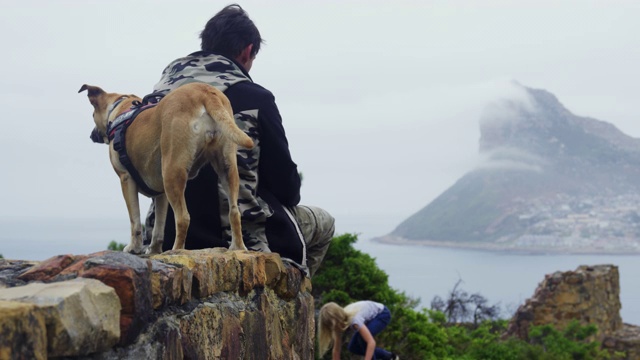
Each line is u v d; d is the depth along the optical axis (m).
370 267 12.10
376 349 7.73
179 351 2.63
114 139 3.76
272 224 4.34
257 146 4.32
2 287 2.16
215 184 4.18
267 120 4.34
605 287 30.06
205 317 2.96
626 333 29.81
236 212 3.75
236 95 4.35
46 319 1.81
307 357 4.76
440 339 13.12
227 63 4.50
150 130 3.62
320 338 7.67
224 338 3.17
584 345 26.03
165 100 3.61
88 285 2.05
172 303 2.64
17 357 1.67
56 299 1.86
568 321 28.39
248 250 3.92
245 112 4.31
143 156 3.67
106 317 2.06
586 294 28.66
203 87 3.63
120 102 4.08
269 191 4.49
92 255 2.37
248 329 3.51
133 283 2.21
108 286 2.14
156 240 3.97
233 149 3.68
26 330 1.70
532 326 27.55
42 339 1.77
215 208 4.19
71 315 1.89
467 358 20.03
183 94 3.56
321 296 11.96
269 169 4.41
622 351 28.11
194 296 2.90
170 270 2.59
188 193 4.20
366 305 7.68
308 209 5.04
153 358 2.39
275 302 4.08
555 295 28.67
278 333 4.06
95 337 2.00
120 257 2.33
